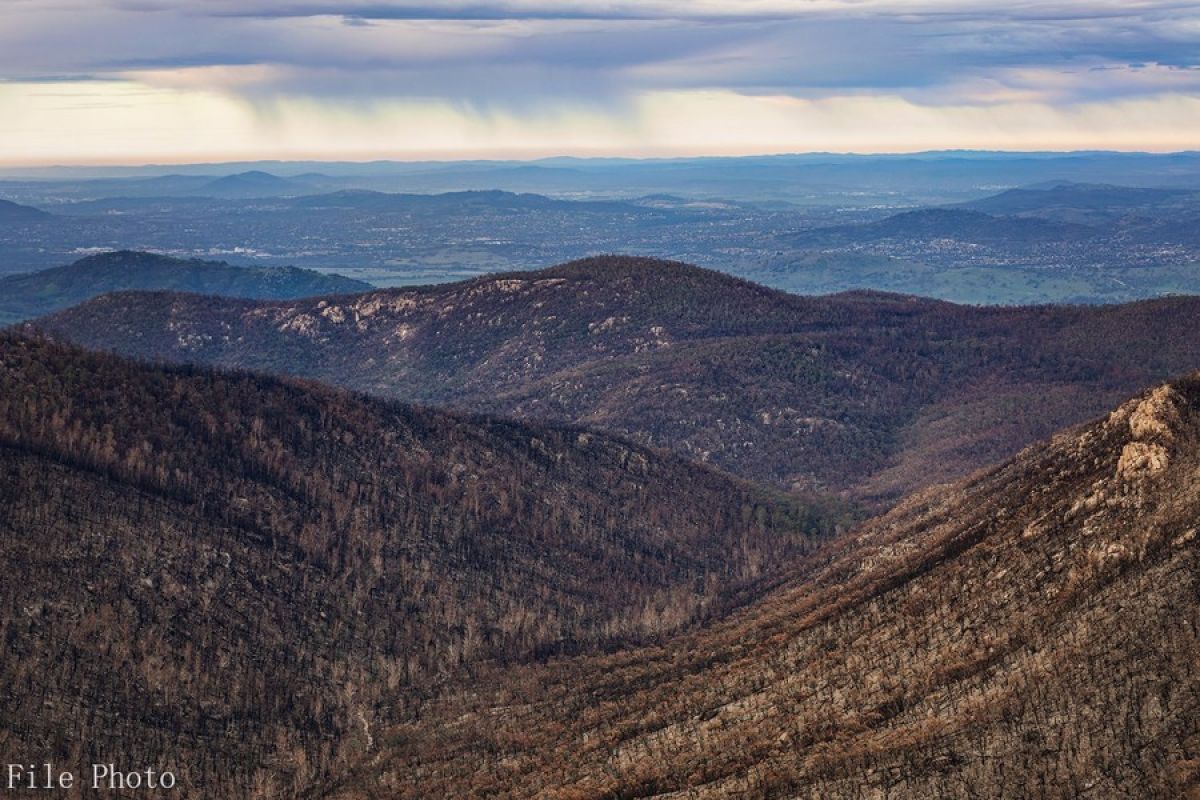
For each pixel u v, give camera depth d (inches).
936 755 5940.0
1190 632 5846.5
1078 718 5753.0
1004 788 5585.6
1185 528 6466.5
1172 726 5482.3
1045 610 6619.1
